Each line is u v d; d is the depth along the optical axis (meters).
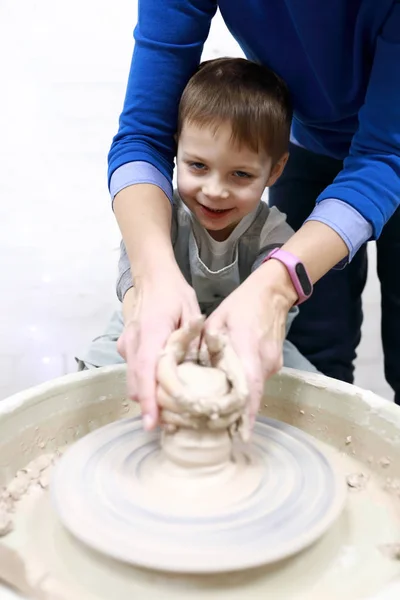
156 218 1.01
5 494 0.86
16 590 0.61
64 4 1.93
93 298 2.05
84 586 0.68
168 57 1.14
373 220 0.94
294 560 0.70
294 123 1.36
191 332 0.74
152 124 1.16
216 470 0.75
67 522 0.67
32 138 1.99
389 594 0.59
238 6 1.10
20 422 0.94
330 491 0.74
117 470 0.77
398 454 0.91
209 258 1.31
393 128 0.97
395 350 1.51
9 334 2.01
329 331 1.54
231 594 0.66
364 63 1.07
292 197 1.51
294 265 0.87
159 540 0.65
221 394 0.69
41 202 2.02
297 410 1.07
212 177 1.14
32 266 2.03
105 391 1.06
